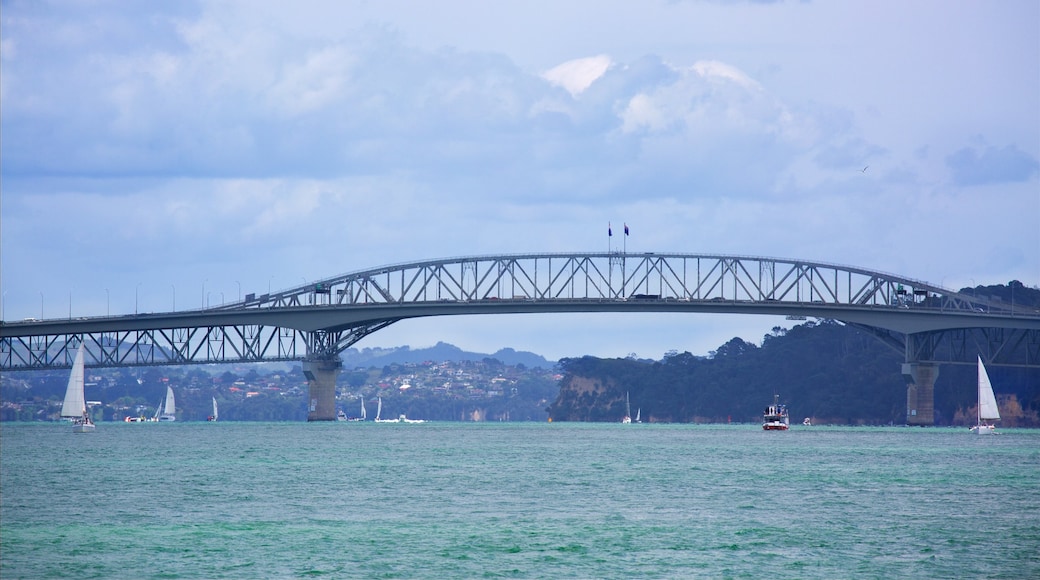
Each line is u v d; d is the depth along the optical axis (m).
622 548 104.81
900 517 124.31
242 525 116.88
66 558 100.19
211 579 92.88
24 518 122.38
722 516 124.31
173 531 113.06
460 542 107.25
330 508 130.50
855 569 97.06
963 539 110.12
